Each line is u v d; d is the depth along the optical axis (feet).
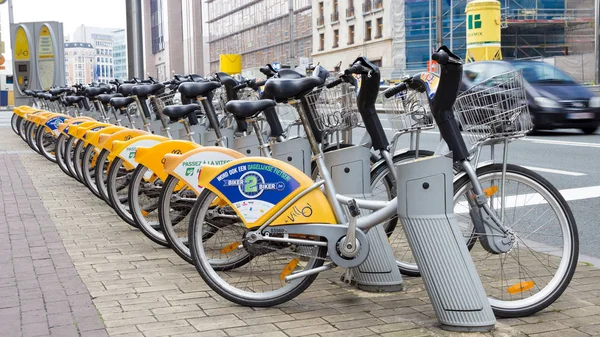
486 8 79.46
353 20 180.65
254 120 14.34
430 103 12.62
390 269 13.78
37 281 14.75
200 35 307.17
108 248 18.07
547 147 41.91
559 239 12.64
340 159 13.55
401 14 156.35
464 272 11.37
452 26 147.74
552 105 49.29
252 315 12.42
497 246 12.57
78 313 12.54
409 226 11.62
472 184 12.35
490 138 12.46
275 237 12.58
